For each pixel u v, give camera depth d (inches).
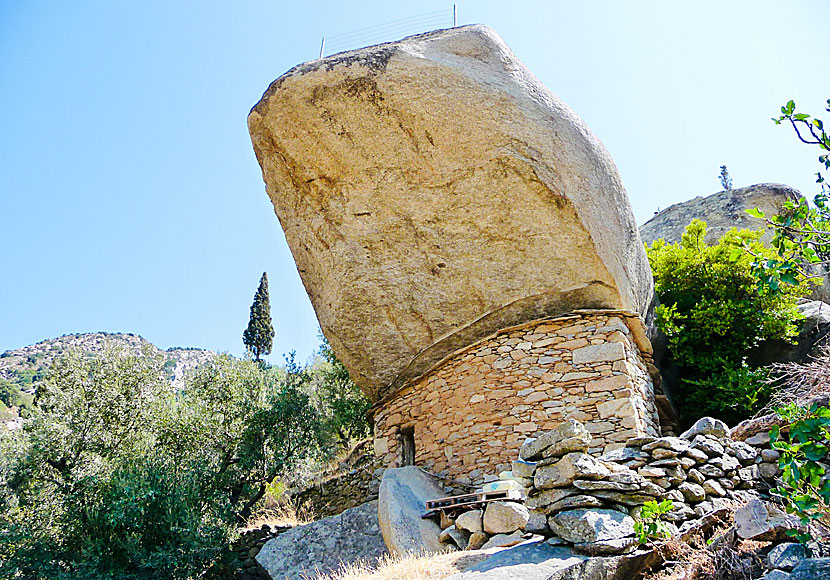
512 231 351.3
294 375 585.9
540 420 323.9
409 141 362.6
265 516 478.9
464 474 331.9
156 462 381.7
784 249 161.0
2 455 412.8
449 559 216.7
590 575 167.8
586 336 335.9
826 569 134.4
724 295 430.9
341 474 491.5
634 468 210.5
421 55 369.4
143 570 329.7
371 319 380.8
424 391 369.7
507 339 347.9
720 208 647.8
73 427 417.4
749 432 239.6
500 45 386.0
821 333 411.5
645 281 389.4
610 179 377.4
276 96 380.5
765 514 170.4
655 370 375.2
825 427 137.4
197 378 504.7
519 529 227.3
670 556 181.3
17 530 354.9
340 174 377.7
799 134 156.8
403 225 368.8
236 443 465.4
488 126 351.9
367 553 301.4
